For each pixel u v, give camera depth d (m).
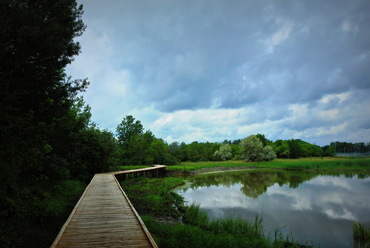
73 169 21.83
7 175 6.18
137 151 46.62
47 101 7.95
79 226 6.92
